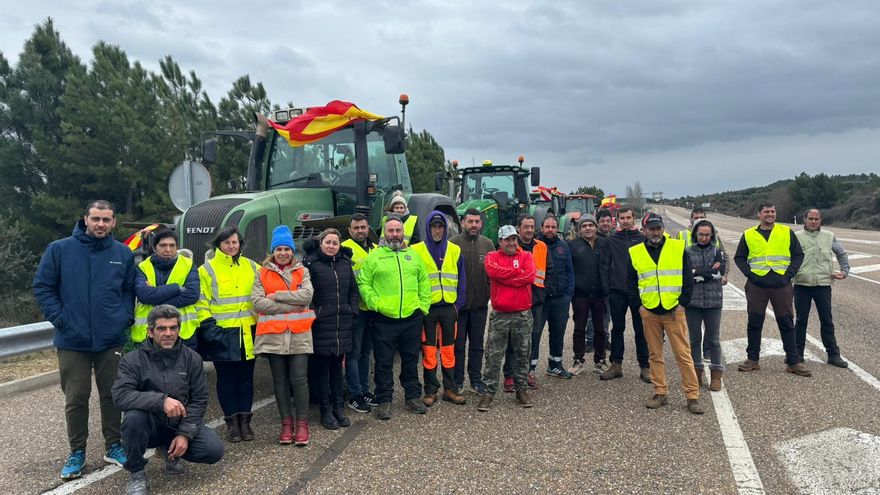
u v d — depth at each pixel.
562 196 21.39
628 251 5.89
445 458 4.27
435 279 5.49
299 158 7.57
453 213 8.89
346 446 4.55
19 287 11.19
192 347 4.54
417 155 27.64
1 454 4.54
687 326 5.91
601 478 3.90
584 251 6.56
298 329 4.64
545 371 6.74
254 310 4.72
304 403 4.65
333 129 7.18
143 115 13.14
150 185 12.89
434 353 5.60
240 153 16.06
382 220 7.49
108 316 4.17
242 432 4.71
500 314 5.35
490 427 4.93
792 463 4.07
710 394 5.71
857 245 23.17
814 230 6.70
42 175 12.56
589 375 6.55
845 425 4.75
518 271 5.23
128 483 3.89
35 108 12.33
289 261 4.77
